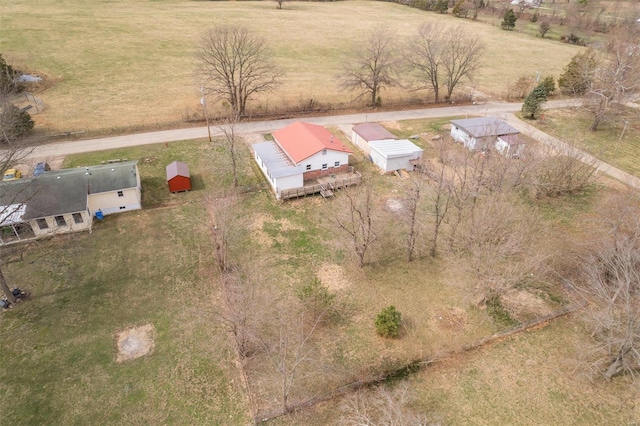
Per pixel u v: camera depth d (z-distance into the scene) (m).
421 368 23.84
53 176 35.03
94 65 70.56
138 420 20.89
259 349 24.55
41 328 25.67
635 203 35.12
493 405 21.83
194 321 26.44
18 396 21.81
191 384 22.66
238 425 20.75
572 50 95.19
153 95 60.91
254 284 28.58
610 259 26.08
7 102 46.97
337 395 22.16
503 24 110.81
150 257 31.59
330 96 63.31
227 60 56.69
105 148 46.12
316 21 108.25
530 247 29.34
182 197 38.69
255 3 125.38
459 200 31.02
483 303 27.48
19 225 32.72
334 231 34.66
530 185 38.34
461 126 48.06
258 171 43.06
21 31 82.06
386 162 42.09
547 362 24.17
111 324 26.11
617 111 58.78
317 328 26.12
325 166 41.03
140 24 94.00
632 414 21.45
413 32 99.88
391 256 32.25
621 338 22.03
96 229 34.25
